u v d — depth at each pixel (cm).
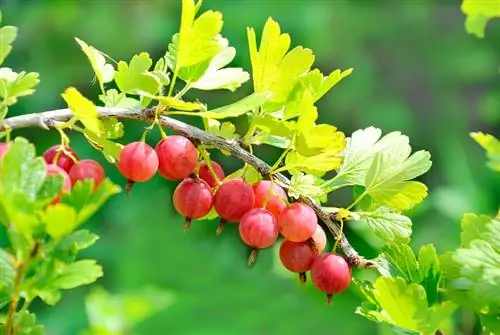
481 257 73
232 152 77
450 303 73
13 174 70
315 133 74
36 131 203
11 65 214
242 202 76
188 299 186
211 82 78
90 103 73
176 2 215
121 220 202
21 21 215
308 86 77
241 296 184
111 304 109
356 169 79
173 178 77
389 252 78
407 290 73
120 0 213
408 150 78
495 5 78
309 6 212
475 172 210
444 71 226
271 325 177
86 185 69
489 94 228
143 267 193
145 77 77
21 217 69
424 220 177
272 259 186
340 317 169
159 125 76
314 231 77
